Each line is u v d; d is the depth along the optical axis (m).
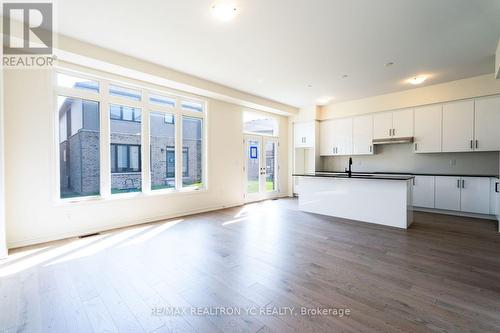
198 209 5.11
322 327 1.61
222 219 4.54
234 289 2.09
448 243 3.22
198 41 3.21
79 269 2.46
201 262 2.64
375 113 5.92
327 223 4.24
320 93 5.61
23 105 3.10
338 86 5.09
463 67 4.08
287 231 3.77
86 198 3.73
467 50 3.45
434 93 5.00
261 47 3.37
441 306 1.84
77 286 2.14
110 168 3.93
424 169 5.53
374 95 5.78
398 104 5.48
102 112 3.81
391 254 2.85
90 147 3.77
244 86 5.10
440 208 4.95
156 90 4.42
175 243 3.23
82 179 3.70
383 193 4.14
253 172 6.49
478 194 4.52
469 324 1.63
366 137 6.07
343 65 3.99
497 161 4.74
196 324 1.65
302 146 7.11
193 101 5.11
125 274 2.36
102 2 2.42
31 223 3.17
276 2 2.40
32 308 1.82
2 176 2.72
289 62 3.87
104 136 3.83
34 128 3.18
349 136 6.38
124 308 1.83
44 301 1.91
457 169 5.14
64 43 3.08
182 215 4.82
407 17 2.65
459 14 2.60
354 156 6.63
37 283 2.19
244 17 2.67
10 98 3.01
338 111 6.53
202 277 2.30
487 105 4.50
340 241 3.31
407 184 3.93
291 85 5.02
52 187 3.32
